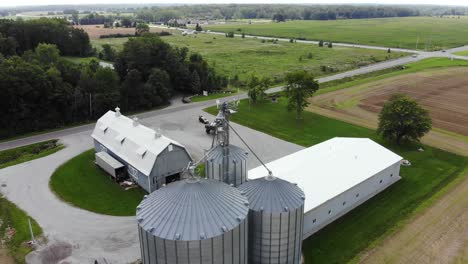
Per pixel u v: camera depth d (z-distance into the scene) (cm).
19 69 6806
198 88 9819
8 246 3644
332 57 15225
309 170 4334
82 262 3422
